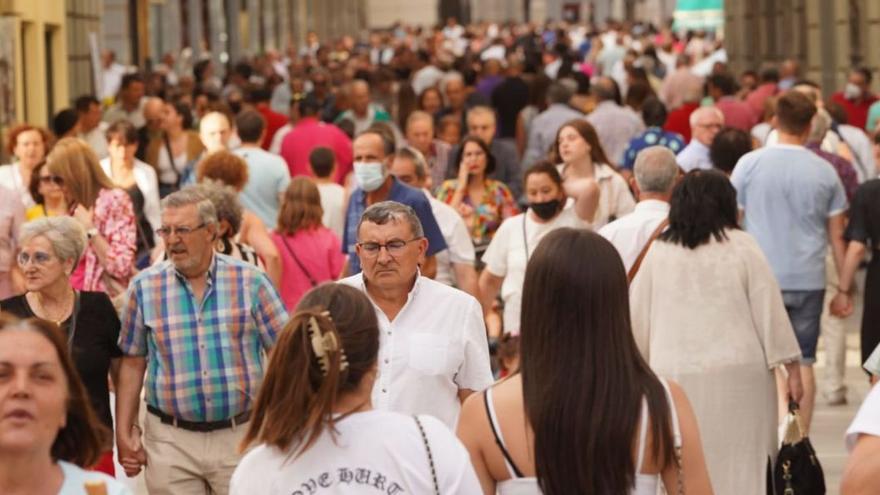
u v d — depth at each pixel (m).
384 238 12.93
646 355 14.95
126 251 18.72
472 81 48.72
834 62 51.91
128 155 23.38
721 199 14.77
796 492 14.09
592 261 10.03
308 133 30.84
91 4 51.06
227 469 14.45
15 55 37.66
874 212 19.33
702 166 23.58
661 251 14.85
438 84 48.38
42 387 8.40
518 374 10.26
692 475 10.06
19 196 19.22
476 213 23.08
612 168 22.05
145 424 14.70
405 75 59.47
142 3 70.31
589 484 9.88
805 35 58.06
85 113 32.19
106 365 14.48
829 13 51.91
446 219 19.84
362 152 18.83
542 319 10.04
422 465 9.48
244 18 113.00
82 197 19.05
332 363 9.34
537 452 9.94
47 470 8.52
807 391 19.31
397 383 12.95
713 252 14.73
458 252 19.89
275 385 9.39
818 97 29.09
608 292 10.02
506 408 10.10
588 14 159.88
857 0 46.19
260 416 9.48
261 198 25.75
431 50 94.44
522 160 35.81
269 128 37.34
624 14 169.38
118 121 23.41
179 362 14.35
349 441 9.46
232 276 14.48
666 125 33.78
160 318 14.38
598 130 32.25
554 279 10.02
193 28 97.44
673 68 78.38
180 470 14.46
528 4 177.25
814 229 19.53
